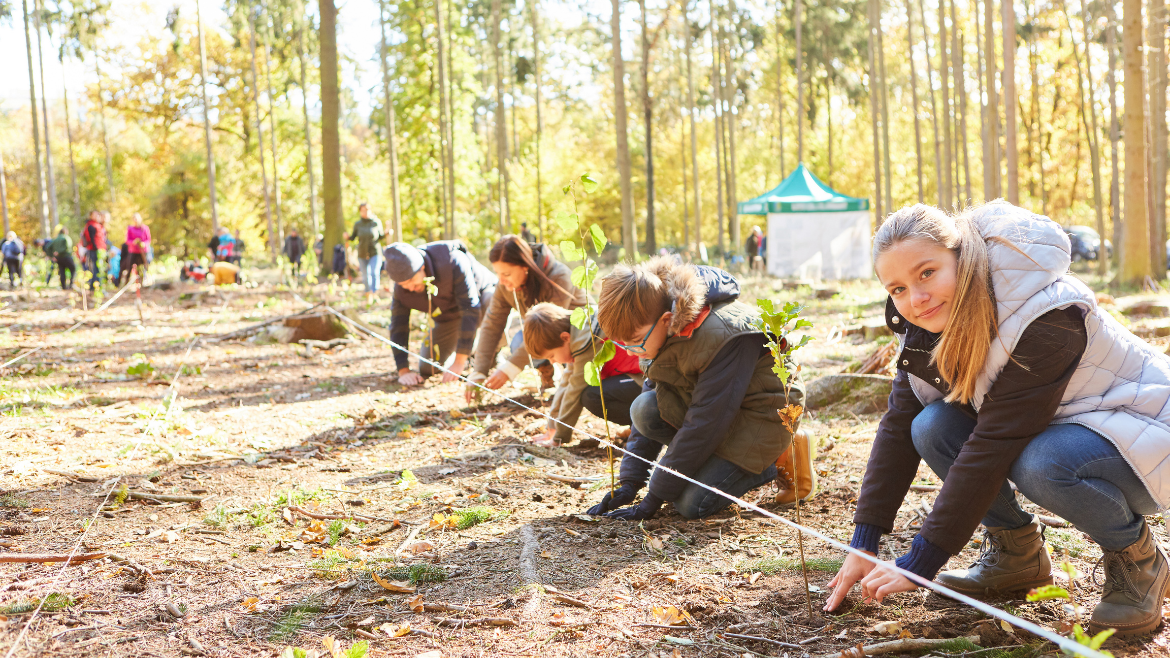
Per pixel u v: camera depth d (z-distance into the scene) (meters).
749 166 40.44
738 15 36.75
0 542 2.87
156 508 3.32
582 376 4.35
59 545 2.87
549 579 2.57
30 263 21.77
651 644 2.12
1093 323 1.92
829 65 36.16
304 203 42.88
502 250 4.93
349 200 39.00
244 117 43.00
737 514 3.23
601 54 33.66
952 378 2.00
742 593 2.45
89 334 9.64
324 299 12.90
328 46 18.67
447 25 29.25
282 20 36.62
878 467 2.28
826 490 3.52
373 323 9.90
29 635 2.17
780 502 3.37
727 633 2.18
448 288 6.22
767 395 3.16
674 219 42.12
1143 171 13.62
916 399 2.29
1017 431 1.94
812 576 2.56
